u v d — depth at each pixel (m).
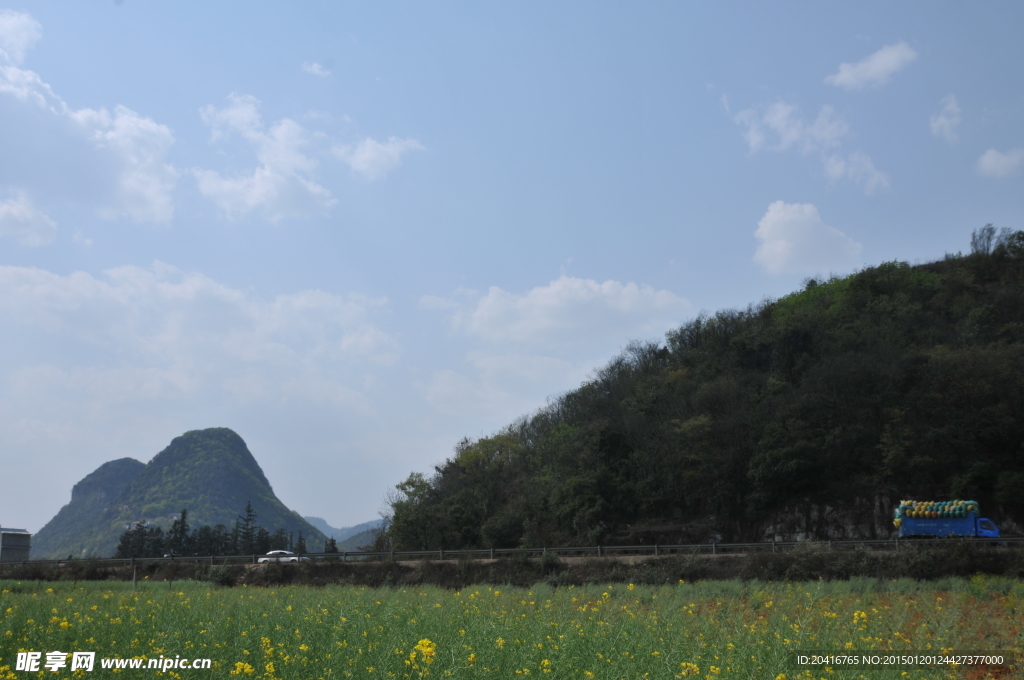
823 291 70.19
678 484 48.81
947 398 44.03
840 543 31.16
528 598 24.12
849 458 44.00
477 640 11.47
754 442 47.38
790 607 18.62
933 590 22.11
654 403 57.62
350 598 19.59
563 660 10.35
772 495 44.34
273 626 13.55
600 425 53.84
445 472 65.12
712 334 68.94
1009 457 40.84
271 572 37.66
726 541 45.41
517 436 69.88
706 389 55.09
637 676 10.19
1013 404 41.94
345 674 10.20
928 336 53.47
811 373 52.09
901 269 66.00
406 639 11.91
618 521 48.19
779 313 65.88
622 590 26.55
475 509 52.94
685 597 23.23
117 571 39.75
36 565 40.72
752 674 10.58
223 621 14.23
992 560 24.67
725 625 15.07
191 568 39.44
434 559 39.66
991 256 66.06
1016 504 38.12
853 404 47.00
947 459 40.84
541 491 53.38
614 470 51.66
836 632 13.55
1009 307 55.66
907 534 36.00
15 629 13.22
